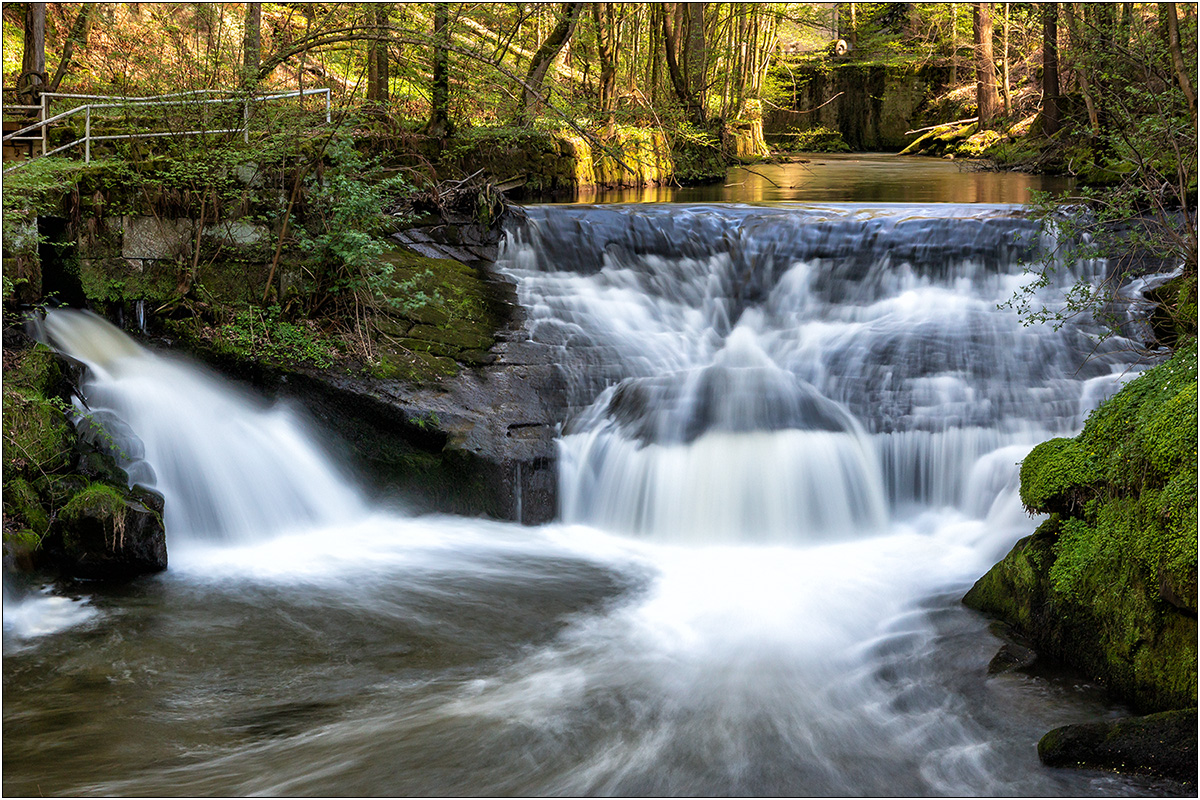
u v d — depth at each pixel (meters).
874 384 9.09
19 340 7.64
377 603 6.69
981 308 10.25
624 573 7.33
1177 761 4.41
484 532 8.16
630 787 4.51
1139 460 5.38
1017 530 7.60
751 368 9.38
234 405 8.48
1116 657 5.24
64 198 8.59
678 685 5.56
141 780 4.49
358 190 9.10
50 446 6.95
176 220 8.98
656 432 8.48
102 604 6.53
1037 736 4.90
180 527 7.61
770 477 8.09
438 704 5.31
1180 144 8.49
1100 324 9.60
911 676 5.64
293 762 4.68
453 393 8.86
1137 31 10.20
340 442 8.50
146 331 8.86
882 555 7.66
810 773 4.64
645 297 10.97
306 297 9.29
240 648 5.96
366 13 13.62
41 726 5.00
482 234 11.51
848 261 10.94
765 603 6.74
